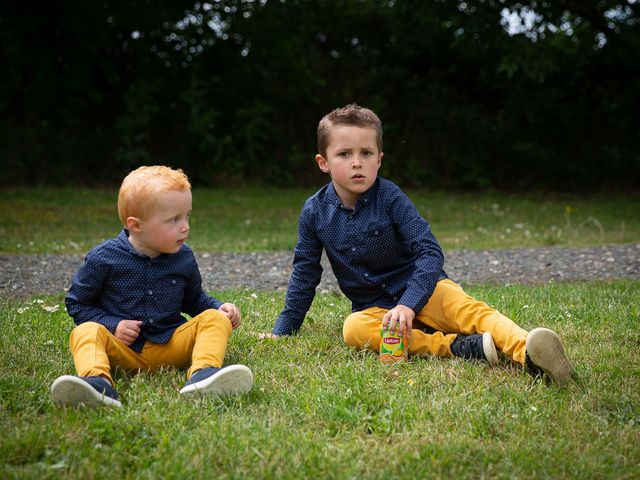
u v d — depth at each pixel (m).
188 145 15.21
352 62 17.14
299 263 3.59
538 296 4.56
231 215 11.34
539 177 16.55
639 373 2.93
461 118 16.14
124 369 2.96
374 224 3.32
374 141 3.28
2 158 13.68
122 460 2.12
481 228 10.07
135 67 15.28
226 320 2.98
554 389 2.73
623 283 5.21
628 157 16.45
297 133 16.59
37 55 13.88
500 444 2.26
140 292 2.97
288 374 2.93
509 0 14.14
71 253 7.38
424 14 14.37
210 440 2.23
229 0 15.62
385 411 2.49
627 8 15.93
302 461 2.12
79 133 14.70
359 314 3.35
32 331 3.57
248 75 16.00
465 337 3.14
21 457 2.14
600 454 2.20
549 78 16.91
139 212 2.88
